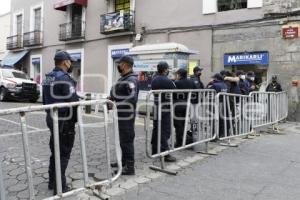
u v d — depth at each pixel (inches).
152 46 518.0
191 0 648.4
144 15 732.7
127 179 217.9
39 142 312.3
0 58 1288.1
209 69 621.0
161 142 248.4
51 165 189.9
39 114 483.5
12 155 264.2
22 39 1128.8
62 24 942.4
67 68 192.2
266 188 205.5
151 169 240.5
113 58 808.9
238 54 586.9
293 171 241.0
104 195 185.8
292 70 534.9
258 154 290.0
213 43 617.0
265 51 559.5
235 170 241.3
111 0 810.2
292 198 190.4
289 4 532.7
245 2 586.6
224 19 602.5
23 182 206.8
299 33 526.6
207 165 253.3
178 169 241.9
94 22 853.8
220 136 324.8
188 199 186.9
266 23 556.4
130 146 224.8
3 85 754.2
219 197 190.1
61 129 180.5
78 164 245.8
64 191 185.3
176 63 495.2
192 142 289.0
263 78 568.7
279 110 459.5
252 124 374.6
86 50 883.4
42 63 1047.6
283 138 371.2
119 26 759.1
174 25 676.1
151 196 190.2
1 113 141.9
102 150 288.5
